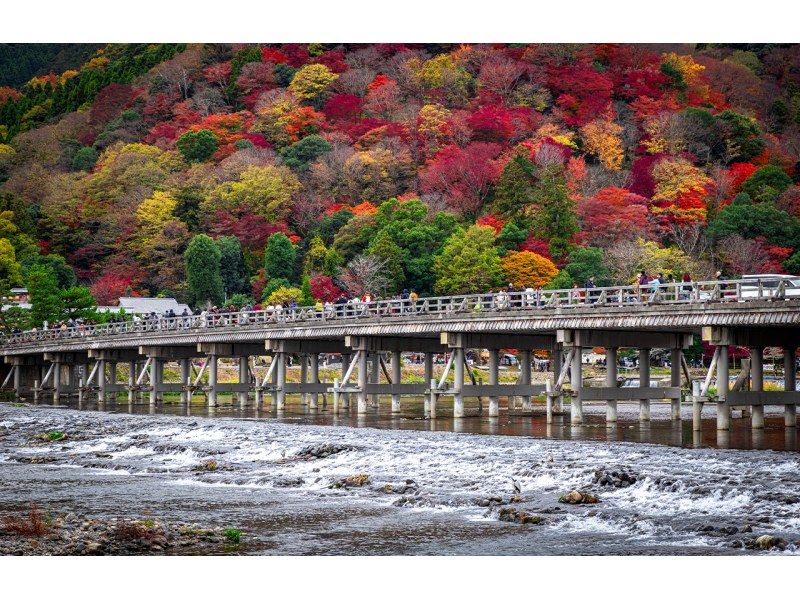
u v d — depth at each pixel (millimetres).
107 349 102500
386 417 74375
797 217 170625
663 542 33562
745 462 43562
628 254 152500
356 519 38531
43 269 137375
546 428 61594
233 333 86625
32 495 44406
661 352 134375
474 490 42375
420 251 155500
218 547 34750
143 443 59938
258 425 66000
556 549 33281
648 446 48906
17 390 115250
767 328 56875
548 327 62250
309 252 174875
